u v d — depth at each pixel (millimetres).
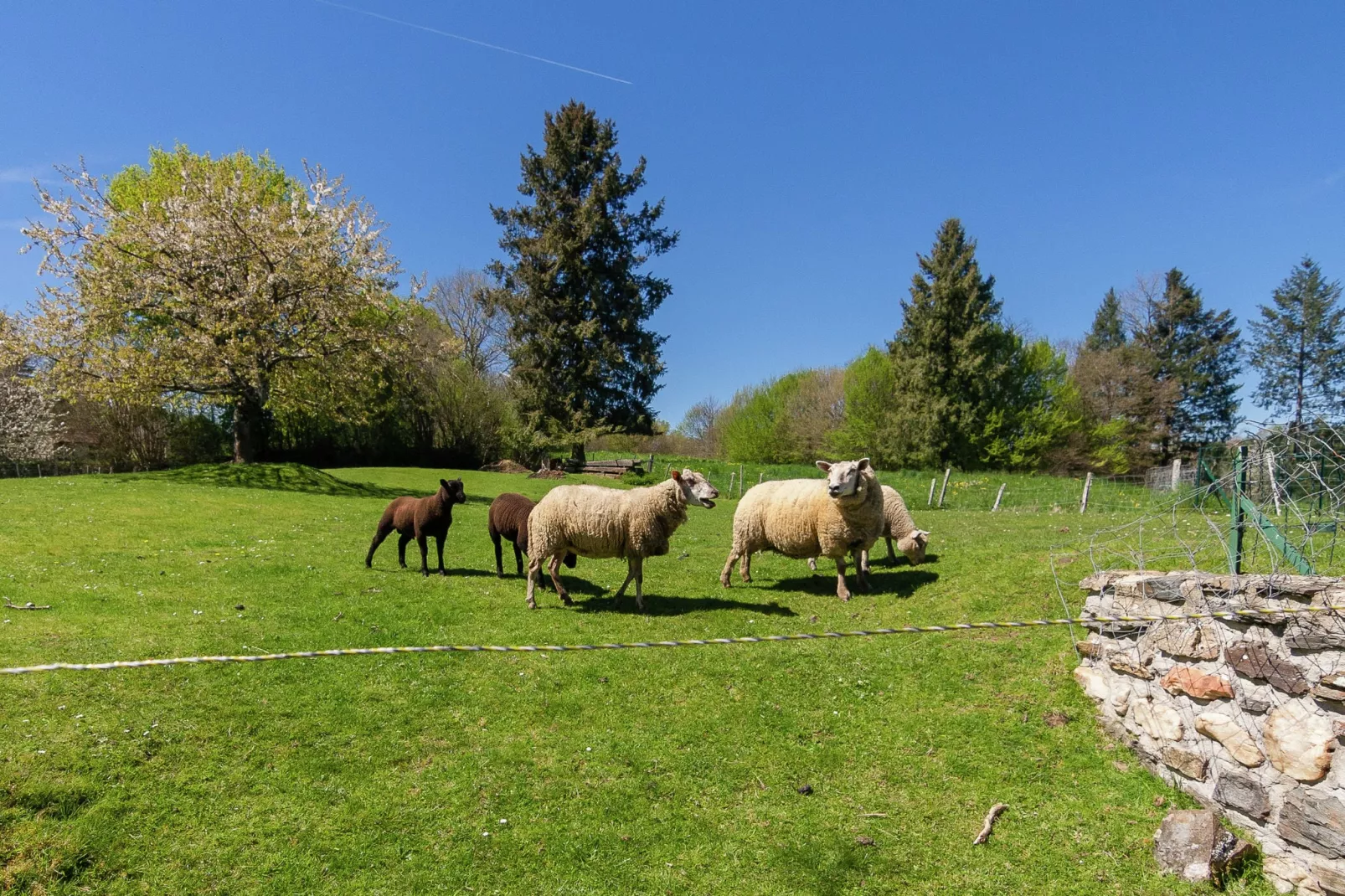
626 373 42250
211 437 37312
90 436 34844
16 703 6059
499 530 11227
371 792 5500
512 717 6656
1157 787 5625
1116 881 4766
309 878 4652
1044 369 46406
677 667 7707
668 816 5398
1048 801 5578
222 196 23375
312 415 27391
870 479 9711
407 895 4551
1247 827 4969
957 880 4809
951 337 44094
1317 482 5910
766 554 14078
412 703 6797
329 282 24312
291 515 16938
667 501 9203
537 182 41781
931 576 10453
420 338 33688
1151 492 20891
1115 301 67562
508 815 5344
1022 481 30812
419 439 42625
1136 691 6086
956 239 44781
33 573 9883
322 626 8562
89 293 21797
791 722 6672
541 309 40406
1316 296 48219
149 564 11023
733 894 4656
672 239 44031
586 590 10812
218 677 6895
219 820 5090
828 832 5262
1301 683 4789
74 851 4637
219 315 23328
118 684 6551
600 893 4641
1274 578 5258
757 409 60031
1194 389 53156
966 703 6883
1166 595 6027
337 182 26438
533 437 39969
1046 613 8086
